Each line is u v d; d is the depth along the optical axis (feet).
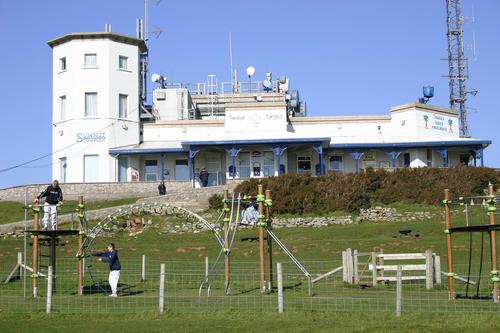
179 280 88.63
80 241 81.97
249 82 262.26
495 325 53.88
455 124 222.28
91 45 200.13
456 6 277.64
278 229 141.49
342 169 205.26
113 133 199.21
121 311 64.69
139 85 212.23
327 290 77.97
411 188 155.43
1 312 64.64
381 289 78.18
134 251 117.08
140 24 236.63
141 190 184.65
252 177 186.19
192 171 193.88
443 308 62.44
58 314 63.05
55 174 201.16
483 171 161.89
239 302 68.39
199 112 252.83
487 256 101.50
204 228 139.03
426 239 119.14
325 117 212.84
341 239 123.95
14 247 123.03
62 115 202.28
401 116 212.23
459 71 276.00
